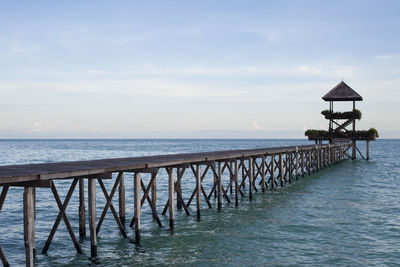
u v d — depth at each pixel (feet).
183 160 50.08
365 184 94.43
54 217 56.54
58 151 299.17
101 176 37.78
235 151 84.33
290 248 41.88
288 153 96.32
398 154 255.70
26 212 30.60
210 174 121.60
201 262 37.42
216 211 61.36
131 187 91.45
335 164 147.74
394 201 70.74
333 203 68.54
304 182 98.07
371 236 46.62
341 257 39.06
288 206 65.72
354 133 148.97
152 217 56.08
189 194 81.05
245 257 38.93
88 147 419.74
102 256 38.99
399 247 42.32
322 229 49.85
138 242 42.16
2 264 34.09
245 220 54.90
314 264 37.09
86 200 71.36
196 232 48.19
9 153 259.60
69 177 37.04
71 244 42.60
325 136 151.94
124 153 256.32
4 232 48.08
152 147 410.31
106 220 54.08
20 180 29.66
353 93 144.46
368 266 36.60
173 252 40.37
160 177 115.85
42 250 39.68
